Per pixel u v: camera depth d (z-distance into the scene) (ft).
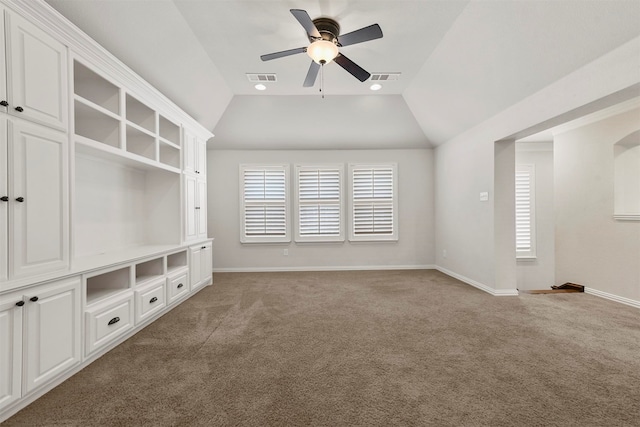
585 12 6.42
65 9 6.46
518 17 7.38
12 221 4.90
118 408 4.98
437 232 17.30
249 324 8.86
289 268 17.49
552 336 7.86
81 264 6.81
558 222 13.76
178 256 11.47
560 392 5.37
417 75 11.94
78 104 6.73
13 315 4.79
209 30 9.00
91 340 6.40
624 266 11.02
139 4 7.29
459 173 14.51
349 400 5.18
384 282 14.23
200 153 13.20
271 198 17.42
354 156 17.70
